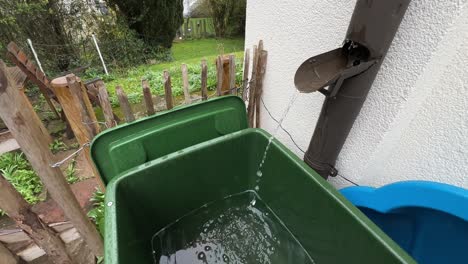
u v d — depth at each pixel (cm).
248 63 161
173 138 119
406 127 92
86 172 204
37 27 431
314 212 97
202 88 155
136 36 602
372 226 76
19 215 102
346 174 110
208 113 124
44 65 443
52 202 160
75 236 141
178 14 655
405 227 90
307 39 114
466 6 61
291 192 106
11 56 191
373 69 74
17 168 207
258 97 165
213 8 927
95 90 217
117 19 564
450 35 66
